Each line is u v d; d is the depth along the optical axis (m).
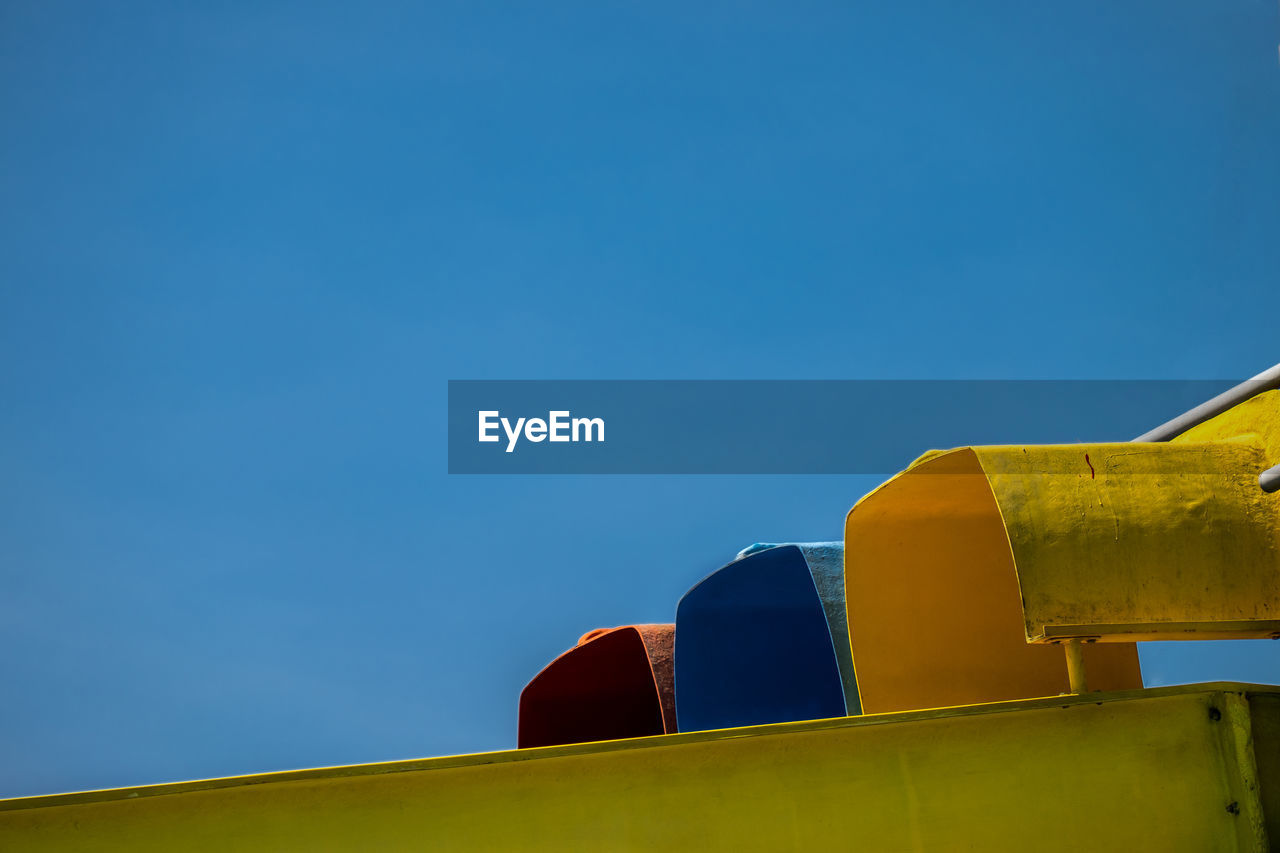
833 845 8.54
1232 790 8.62
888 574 9.39
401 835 8.52
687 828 8.54
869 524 9.33
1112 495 8.68
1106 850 8.57
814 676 10.32
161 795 8.52
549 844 8.52
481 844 8.52
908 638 9.37
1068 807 8.59
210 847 8.48
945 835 8.55
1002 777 8.60
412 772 8.55
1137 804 8.59
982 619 9.42
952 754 8.62
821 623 10.35
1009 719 8.64
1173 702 8.66
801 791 8.58
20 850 8.44
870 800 8.58
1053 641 8.60
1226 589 8.62
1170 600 8.60
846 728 8.61
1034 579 8.59
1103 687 9.59
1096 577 8.60
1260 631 8.63
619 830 8.53
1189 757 8.64
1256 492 8.71
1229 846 8.59
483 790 8.55
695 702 10.34
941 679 9.37
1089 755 8.62
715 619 10.44
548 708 11.00
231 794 8.52
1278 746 8.64
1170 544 8.63
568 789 8.55
